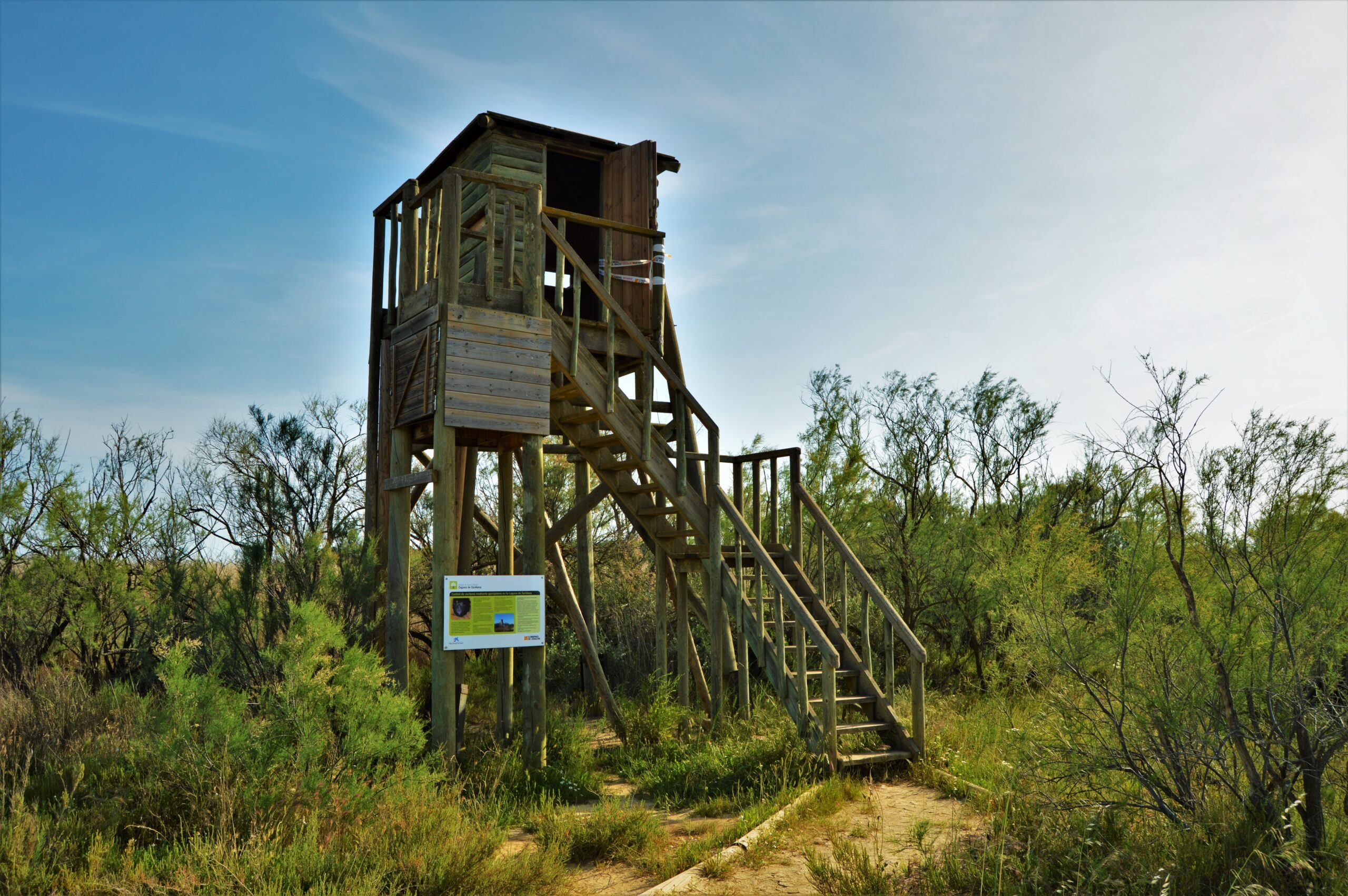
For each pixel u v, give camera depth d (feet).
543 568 30.14
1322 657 18.65
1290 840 16.62
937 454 52.37
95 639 34.45
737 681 37.70
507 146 38.78
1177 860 16.90
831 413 54.60
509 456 32.60
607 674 48.65
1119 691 20.62
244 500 44.93
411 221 33.01
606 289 34.71
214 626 27.12
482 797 24.32
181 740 22.02
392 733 24.48
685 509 36.01
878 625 48.98
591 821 21.74
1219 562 20.03
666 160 42.16
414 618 51.88
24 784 20.93
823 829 22.68
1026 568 28.27
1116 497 44.01
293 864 17.49
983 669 42.39
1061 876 17.28
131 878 17.19
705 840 21.26
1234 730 18.29
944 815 24.00
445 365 28.58
